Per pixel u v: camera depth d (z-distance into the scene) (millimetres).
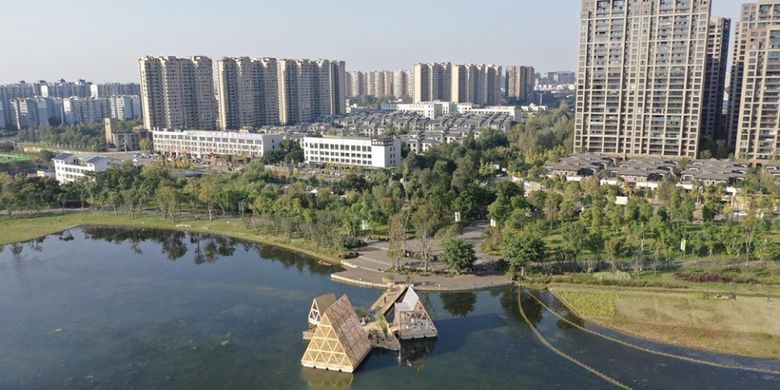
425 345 107188
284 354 103875
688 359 97250
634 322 111875
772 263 138125
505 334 110438
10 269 158125
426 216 165500
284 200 193875
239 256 168000
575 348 103062
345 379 95000
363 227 170250
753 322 109312
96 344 109125
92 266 160500
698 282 128750
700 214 193250
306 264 158250
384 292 133375
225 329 114812
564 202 183875
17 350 107250
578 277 133875
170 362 101438
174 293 136500
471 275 140750
